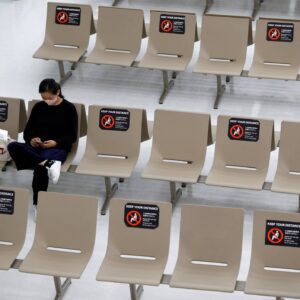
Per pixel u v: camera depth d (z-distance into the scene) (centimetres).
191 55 2447
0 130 2167
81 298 1919
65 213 1898
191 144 2125
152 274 1838
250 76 2366
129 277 1830
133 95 2478
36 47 2678
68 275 1844
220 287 1800
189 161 2128
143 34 2503
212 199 2150
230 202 2141
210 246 1856
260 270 1838
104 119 2155
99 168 2127
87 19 2511
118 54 2478
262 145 2091
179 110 2202
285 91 2480
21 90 2502
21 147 2111
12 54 2652
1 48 2677
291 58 2398
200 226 1856
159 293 1923
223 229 1847
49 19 2528
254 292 1783
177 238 2047
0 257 1891
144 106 2433
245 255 2006
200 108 2417
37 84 2530
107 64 2441
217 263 1861
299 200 2089
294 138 2072
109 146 2162
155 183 2211
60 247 1908
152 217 1866
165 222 1864
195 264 1858
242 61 2414
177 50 2455
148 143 2319
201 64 2411
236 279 1820
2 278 1977
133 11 2475
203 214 1853
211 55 2433
